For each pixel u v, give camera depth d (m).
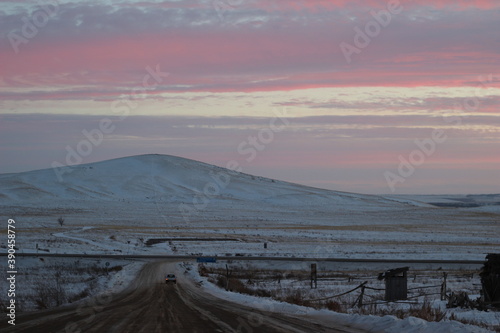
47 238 111.38
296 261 73.19
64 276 53.56
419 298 32.69
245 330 15.49
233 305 25.73
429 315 18.45
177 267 66.94
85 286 42.88
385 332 14.97
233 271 62.50
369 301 30.41
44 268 63.31
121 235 125.56
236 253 91.06
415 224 181.88
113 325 16.72
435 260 73.12
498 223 188.25
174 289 40.78
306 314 20.77
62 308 24.58
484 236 138.12
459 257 82.88
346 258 80.56
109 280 48.81
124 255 82.00
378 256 84.62
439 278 49.66
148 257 80.25
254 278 53.44
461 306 24.39
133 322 17.64
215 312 21.64
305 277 53.81
